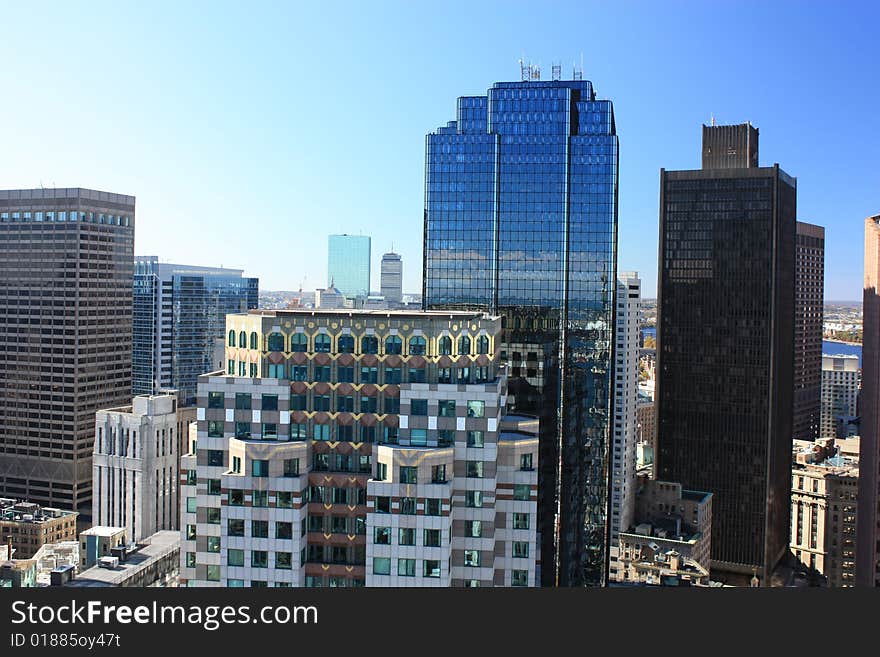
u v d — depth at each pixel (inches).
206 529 5216.5
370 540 4896.7
